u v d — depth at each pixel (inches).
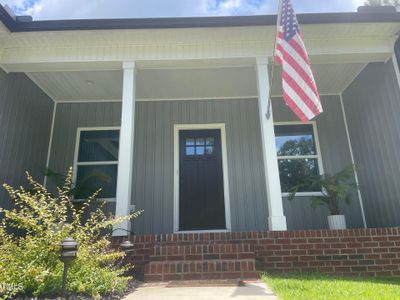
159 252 153.9
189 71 226.1
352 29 191.9
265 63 197.9
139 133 266.8
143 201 251.9
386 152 213.2
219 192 256.8
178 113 271.6
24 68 204.5
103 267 132.0
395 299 96.8
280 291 110.5
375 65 218.1
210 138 270.1
